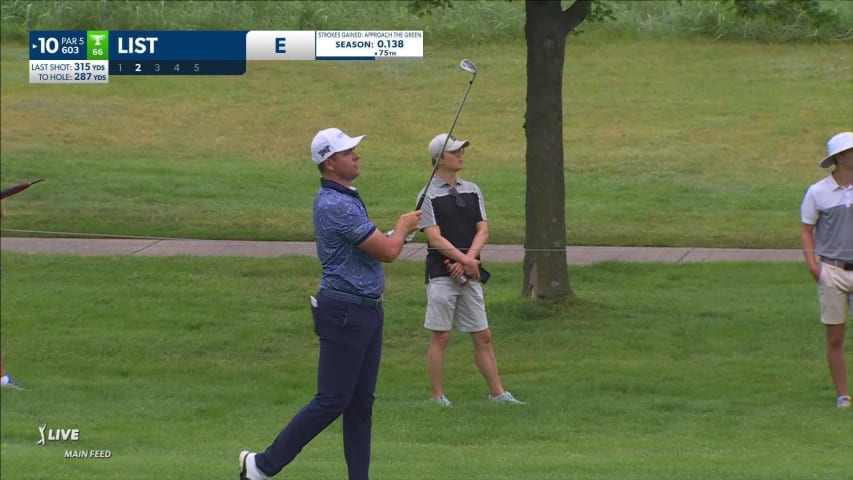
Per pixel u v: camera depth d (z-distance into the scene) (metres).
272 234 51.25
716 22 73.94
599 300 41.97
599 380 32.75
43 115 68.81
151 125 67.62
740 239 50.53
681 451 25.23
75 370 34.31
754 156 59.31
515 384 32.53
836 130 60.69
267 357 36.34
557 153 40.88
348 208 19.58
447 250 29.30
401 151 60.41
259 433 27.59
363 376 20.25
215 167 61.44
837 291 29.59
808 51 65.56
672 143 61.94
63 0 77.75
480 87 67.00
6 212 53.78
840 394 30.00
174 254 48.22
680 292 43.34
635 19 77.88
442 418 28.88
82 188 57.25
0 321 39.19
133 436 26.91
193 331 38.62
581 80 71.81
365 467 20.47
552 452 25.06
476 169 58.81
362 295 19.80
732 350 36.34
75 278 44.72
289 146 63.81
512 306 40.56
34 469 22.66
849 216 29.23
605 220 53.66
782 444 26.05
